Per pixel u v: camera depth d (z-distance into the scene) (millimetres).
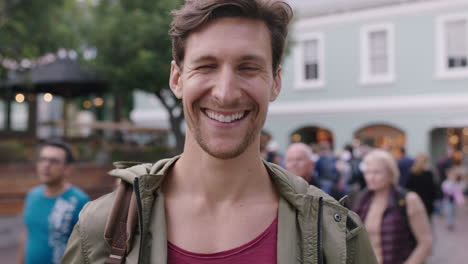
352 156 10688
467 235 9250
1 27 10555
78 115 26984
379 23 15500
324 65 16562
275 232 1229
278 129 17625
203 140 1175
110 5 11258
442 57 14539
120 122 13266
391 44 15305
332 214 1275
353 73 16062
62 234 3139
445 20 14430
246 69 1160
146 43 10547
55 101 24703
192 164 1258
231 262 1171
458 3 14164
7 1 10125
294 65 17156
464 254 7453
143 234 1165
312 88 16844
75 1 12258
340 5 16094
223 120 1151
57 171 3168
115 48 10688
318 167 8156
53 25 11031
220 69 1146
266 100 1187
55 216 3121
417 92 14977
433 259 7113
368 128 16172
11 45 11000
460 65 14414
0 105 24844
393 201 3225
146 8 10930
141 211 1171
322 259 1200
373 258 1363
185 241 1196
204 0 1128
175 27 1214
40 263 3094
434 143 15523
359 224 1336
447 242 8516
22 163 9891
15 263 6305
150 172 1269
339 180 8266
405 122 15250
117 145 12094
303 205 1229
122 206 1225
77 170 9336
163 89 11469
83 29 11250
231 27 1142
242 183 1238
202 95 1156
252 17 1156
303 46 17047
